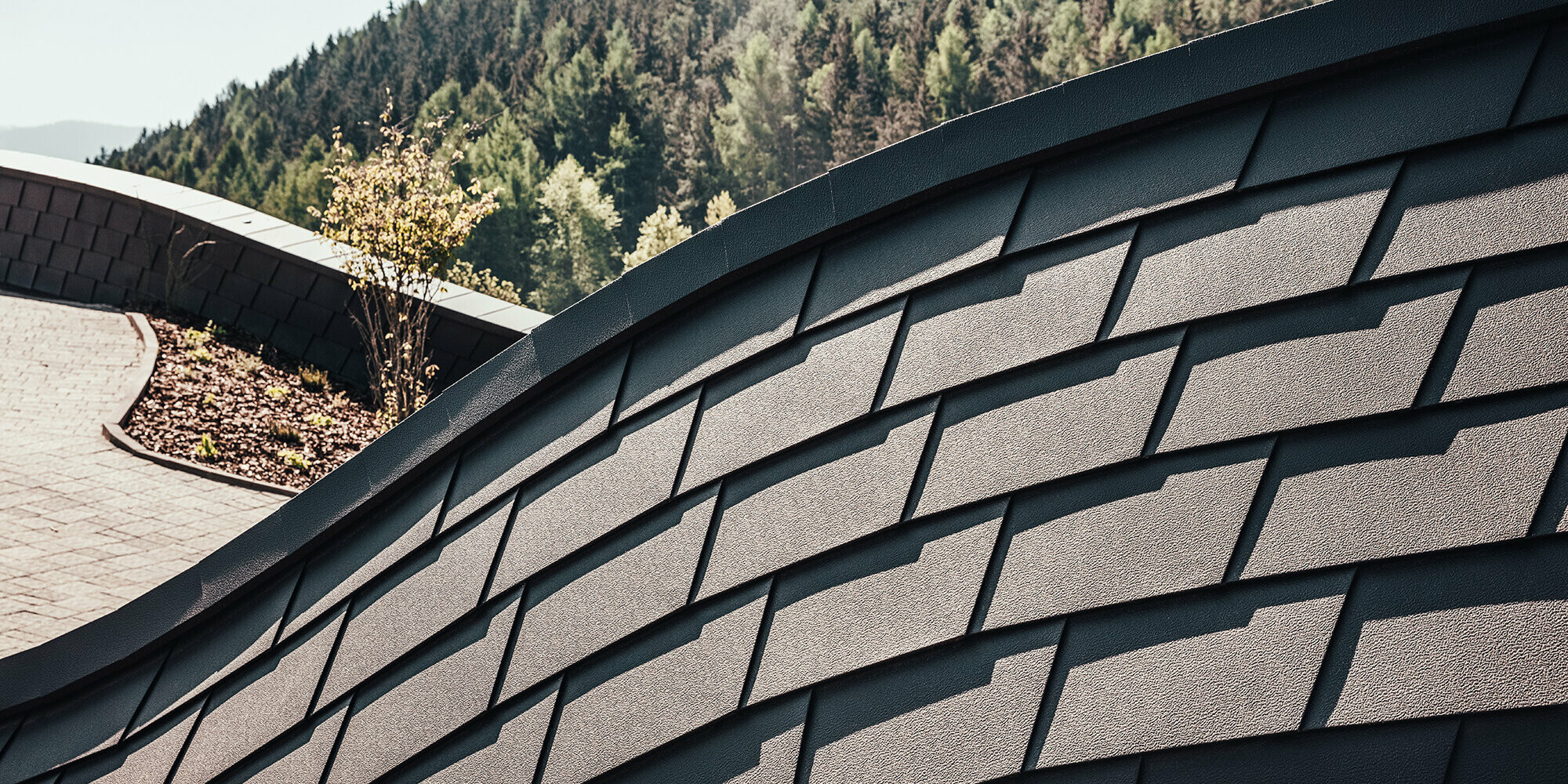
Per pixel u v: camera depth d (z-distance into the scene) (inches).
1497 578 112.2
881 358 148.9
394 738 149.3
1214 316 134.0
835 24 4766.2
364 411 547.5
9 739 173.9
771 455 148.6
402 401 530.6
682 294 162.1
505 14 6555.1
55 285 657.6
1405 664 111.8
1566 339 118.3
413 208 514.6
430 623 155.6
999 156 151.9
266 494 448.8
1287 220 135.6
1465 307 123.7
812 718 131.8
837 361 151.2
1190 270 137.6
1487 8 133.0
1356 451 122.7
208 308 617.6
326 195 3681.1
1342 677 113.4
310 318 592.1
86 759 166.7
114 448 466.9
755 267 161.0
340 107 5231.3
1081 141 148.6
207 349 578.9
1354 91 139.2
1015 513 134.3
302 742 154.4
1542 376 118.0
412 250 515.5
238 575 169.8
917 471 140.7
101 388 521.7
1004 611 129.3
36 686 174.9
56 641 176.1
